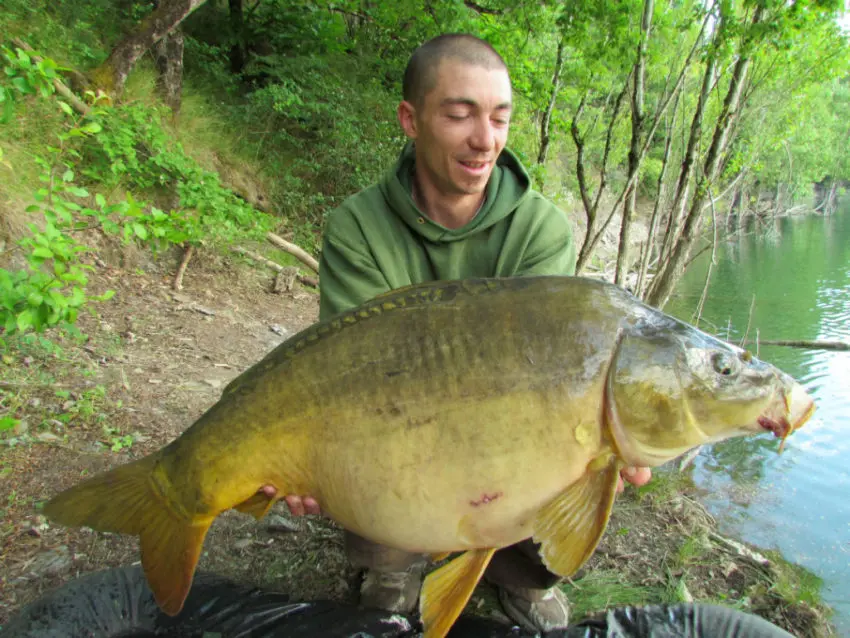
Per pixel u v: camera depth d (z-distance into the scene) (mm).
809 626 2416
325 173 8680
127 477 1581
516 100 7152
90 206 5293
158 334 4680
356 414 1426
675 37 4062
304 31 9719
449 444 1385
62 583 2207
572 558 1391
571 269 2146
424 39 9023
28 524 2445
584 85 4824
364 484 1433
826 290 10516
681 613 1982
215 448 1495
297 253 7445
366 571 2246
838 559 2982
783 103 4668
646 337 1397
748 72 4359
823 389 5598
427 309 1447
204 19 9883
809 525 3307
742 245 16922
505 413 1373
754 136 4832
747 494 3654
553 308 1420
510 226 2084
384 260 2053
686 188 4180
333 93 8797
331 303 2051
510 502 1394
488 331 1406
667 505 3127
